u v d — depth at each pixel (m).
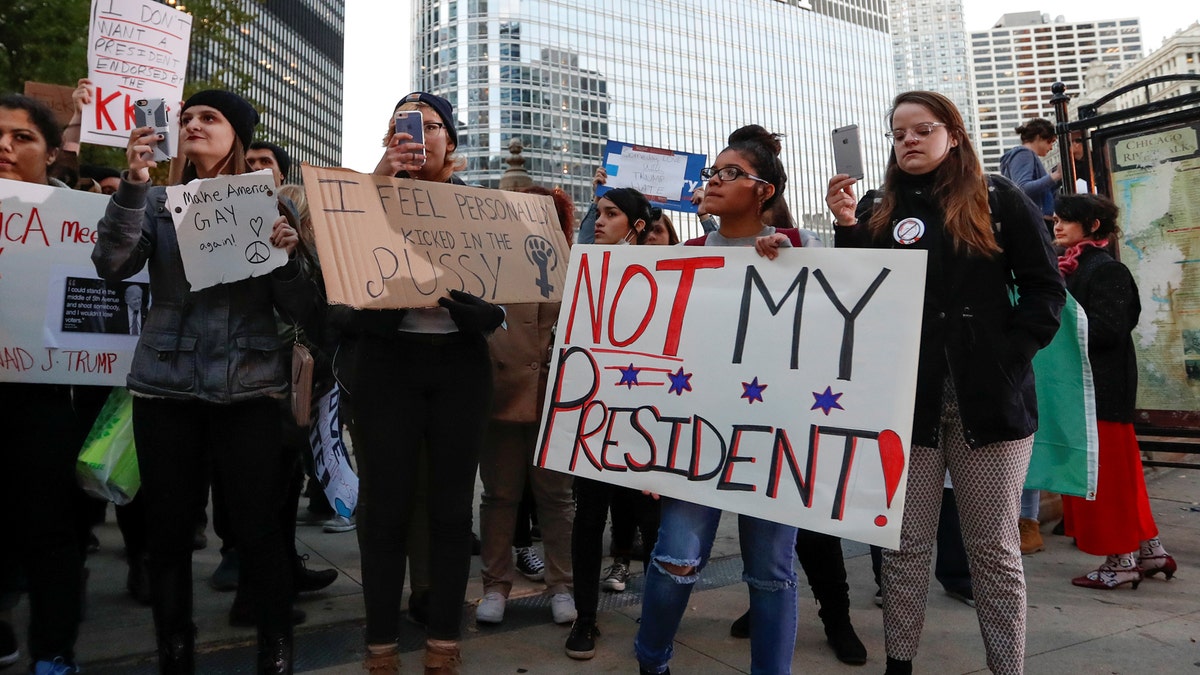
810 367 2.04
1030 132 5.59
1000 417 2.06
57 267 2.47
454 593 2.35
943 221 2.19
